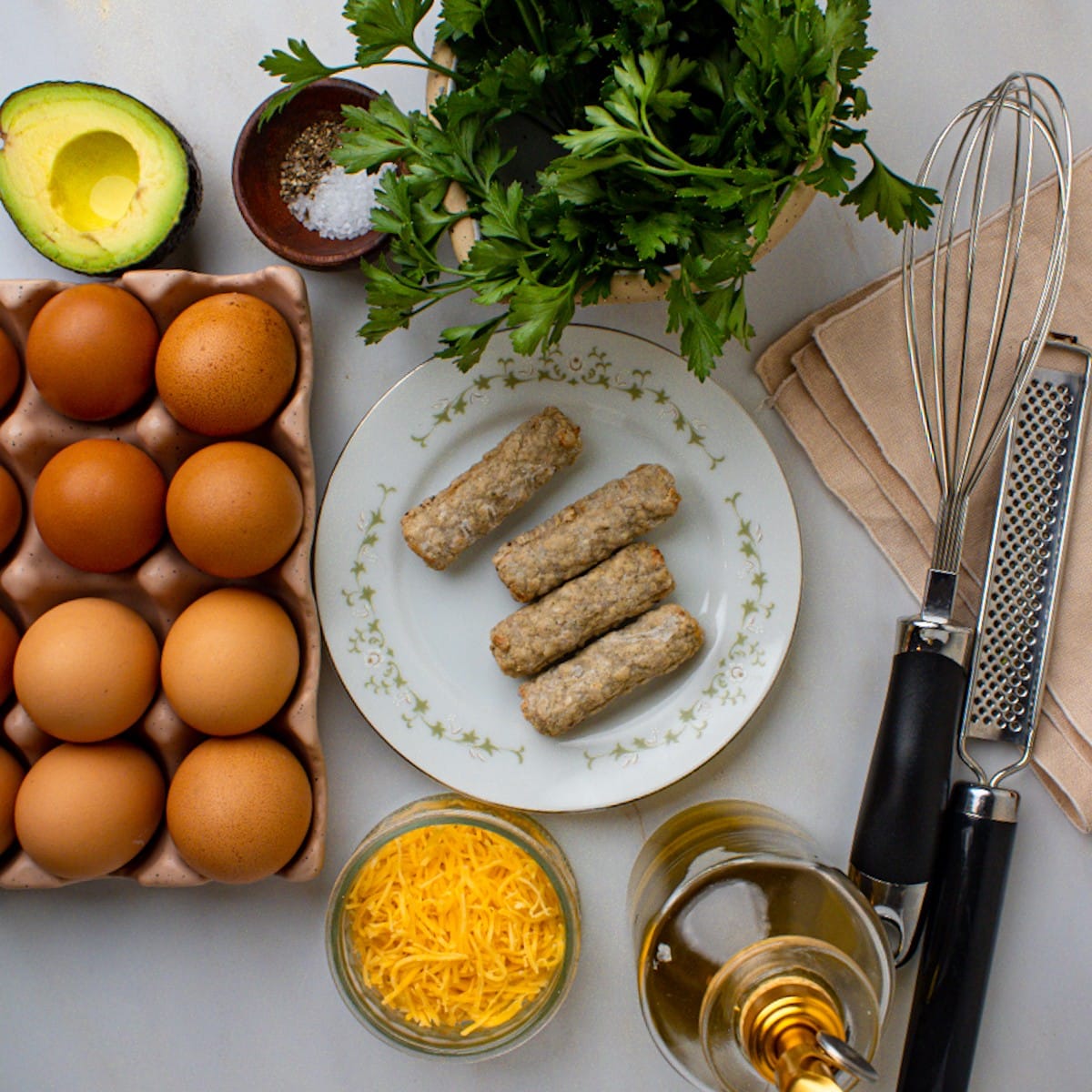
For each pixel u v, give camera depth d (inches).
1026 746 43.0
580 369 43.7
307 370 41.5
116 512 38.2
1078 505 43.8
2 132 38.5
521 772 44.1
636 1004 45.6
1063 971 45.4
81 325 38.1
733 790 45.7
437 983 41.4
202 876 41.9
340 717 45.4
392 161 36.3
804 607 45.6
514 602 44.8
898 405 43.9
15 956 46.2
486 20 35.6
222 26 44.8
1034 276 43.9
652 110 32.4
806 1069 29.3
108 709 38.5
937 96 44.7
